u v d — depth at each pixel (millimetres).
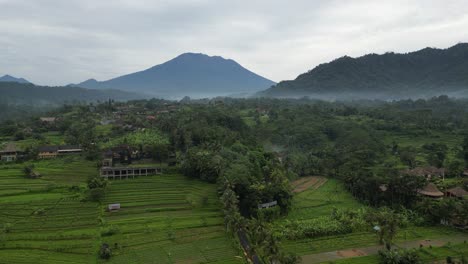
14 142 188250
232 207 102062
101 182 125000
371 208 128000
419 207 118062
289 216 120000
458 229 109438
